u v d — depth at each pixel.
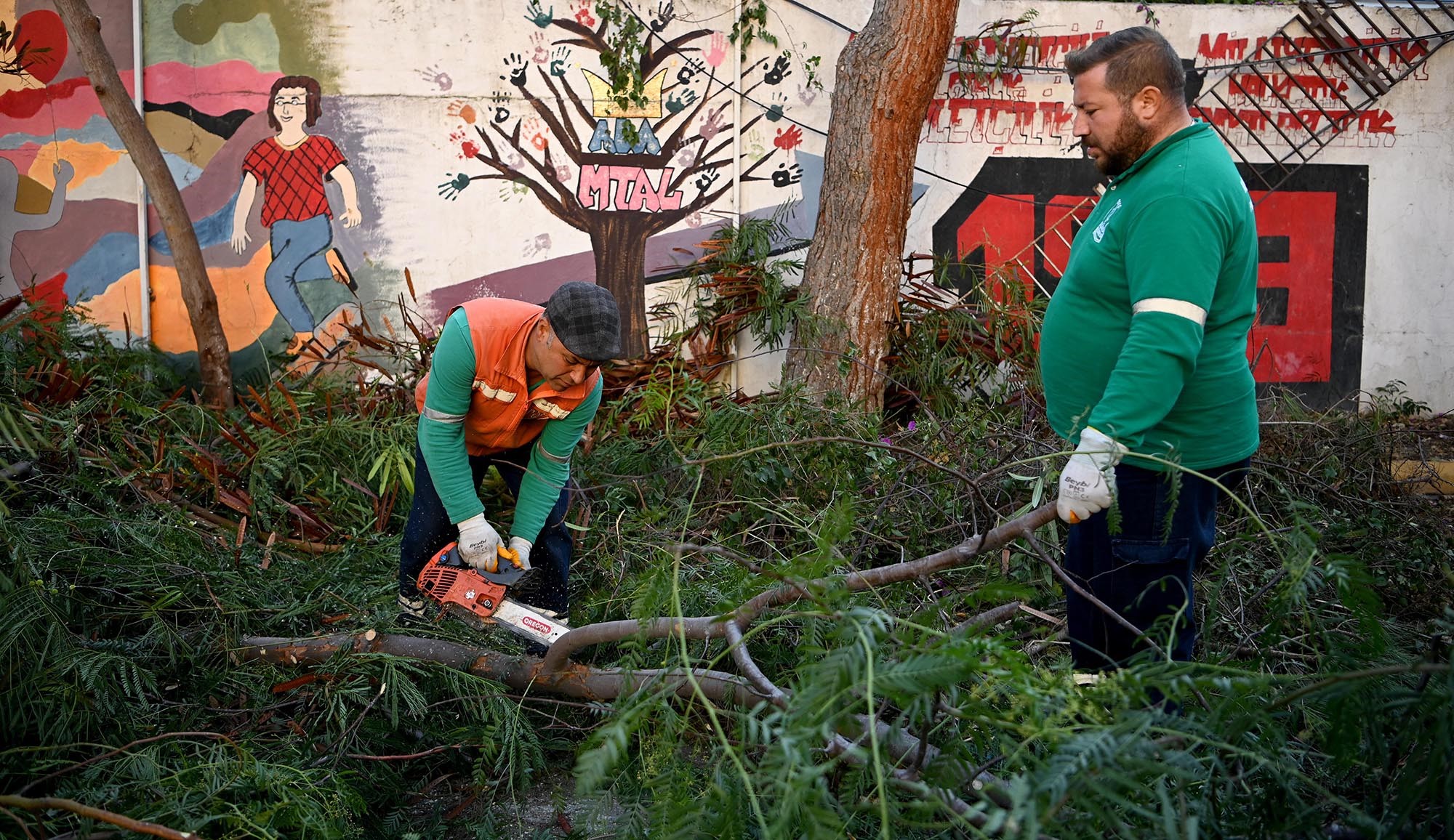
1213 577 3.38
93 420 4.10
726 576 2.95
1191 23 5.66
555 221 5.48
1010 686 1.58
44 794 2.24
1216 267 2.23
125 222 5.22
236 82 5.23
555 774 2.82
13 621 2.48
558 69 5.38
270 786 2.14
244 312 5.35
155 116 5.22
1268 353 5.89
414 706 2.56
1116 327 2.42
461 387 2.73
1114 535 2.43
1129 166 2.46
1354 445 4.55
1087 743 1.32
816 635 1.75
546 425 2.95
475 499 2.81
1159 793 1.35
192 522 3.42
